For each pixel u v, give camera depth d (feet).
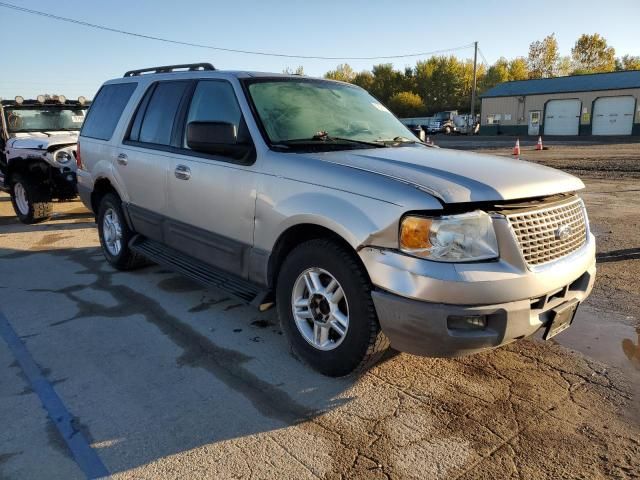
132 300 15.96
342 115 13.91
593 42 237.86
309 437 9.20
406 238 9.11
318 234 11.22
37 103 32.42
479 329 9.15
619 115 122.42
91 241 23.94
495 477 8.19
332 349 10.74
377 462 8.54
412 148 12.67
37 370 11.59
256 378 11.21
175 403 10.25
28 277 18.34
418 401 10.31
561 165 53.67
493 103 145.79
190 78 14.99
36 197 27.02
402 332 9.34
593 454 8.71
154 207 15.76
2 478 8.17
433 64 271.08
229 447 8.93
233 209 12.50
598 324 13.89
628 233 23.65
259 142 12.00
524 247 9.32
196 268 14.30
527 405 10.14
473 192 9.19
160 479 8.16
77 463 8.54
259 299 11.89
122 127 17.44
